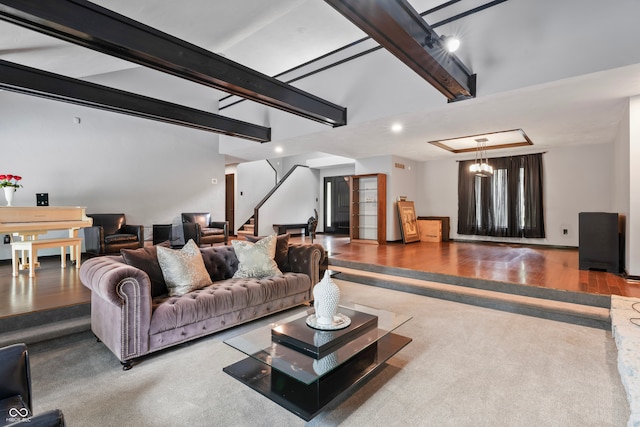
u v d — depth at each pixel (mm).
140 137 6809
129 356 2363
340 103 4996
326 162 10281
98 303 2707
